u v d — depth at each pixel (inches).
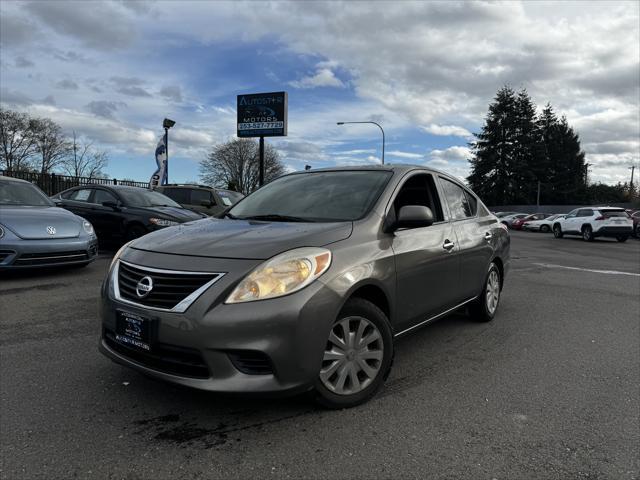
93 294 233.5
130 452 95.8
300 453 97.0
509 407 121.8
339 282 108.2
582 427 111.7
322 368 110.3
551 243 817.5
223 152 2519.7
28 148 1723.7
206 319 97.4
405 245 134.5
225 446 98.9
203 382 98.7
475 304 199.0
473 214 196.2
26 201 292.7
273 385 99.3
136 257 115.4
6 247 243.4
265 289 99.7
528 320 215.0
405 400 124.3
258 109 961.5
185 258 107.7
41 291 237.6
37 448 96.6
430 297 148.0
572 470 93.7
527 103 2566.4
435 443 102.6
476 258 181.8
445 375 143.7
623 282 335.0
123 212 374.3
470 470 92.8
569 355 165.6
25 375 133.4
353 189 145.4
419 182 160.2
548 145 2839.6
